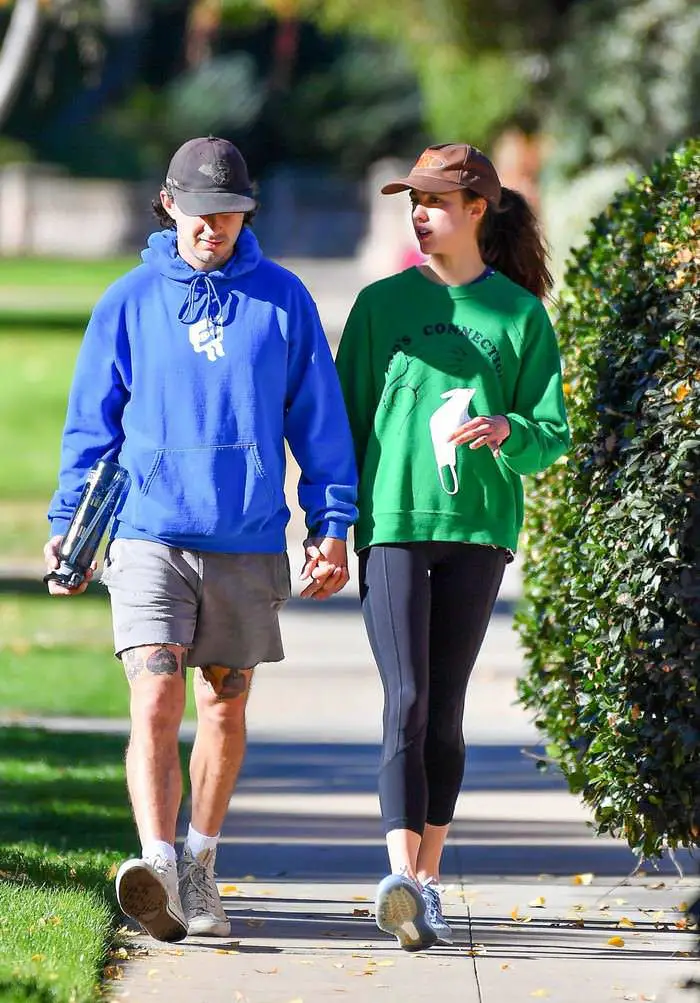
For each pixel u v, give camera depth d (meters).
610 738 21.33
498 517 20.39
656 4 94.81
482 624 20.52
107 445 20.33
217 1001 18.38
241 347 19.56
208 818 20.77
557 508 24.02
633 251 22.64
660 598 20.55
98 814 26.88
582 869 24.61
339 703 37.44
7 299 154.75
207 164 19.48
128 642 19.53
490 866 24.73
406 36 110.88
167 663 19.44
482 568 20.36
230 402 19.52
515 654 42.91
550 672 24.09
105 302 19.86
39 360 115.19
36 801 27.77
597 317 23.19
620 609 21.03
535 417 20.44
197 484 19.45
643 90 94.38
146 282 19.80
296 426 20.19
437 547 20.31
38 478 77.69
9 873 22.42
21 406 97.94
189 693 37.69
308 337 19.94
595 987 19.16
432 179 20.20
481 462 20.27
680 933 21.39
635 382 21.62
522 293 20.66
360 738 33.97
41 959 18.70
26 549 60.28
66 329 131.62
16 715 35.59
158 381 19.56
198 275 19.64
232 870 24.22
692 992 18.84
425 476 20.20
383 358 20.53
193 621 19.73
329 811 27.95
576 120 96.88
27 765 30.61
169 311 19.64
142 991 18.64
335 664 41.72
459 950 20.56
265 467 19.58
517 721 35.56
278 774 30.78
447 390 20.27
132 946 20.27
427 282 20.69
